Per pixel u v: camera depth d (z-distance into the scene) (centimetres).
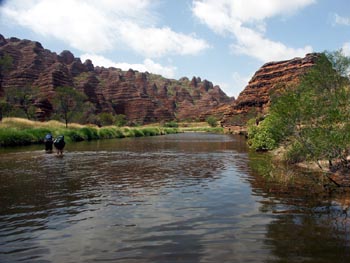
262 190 1128
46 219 798
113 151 2852
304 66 13138
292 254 571
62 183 1278
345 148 1292
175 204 941
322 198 995
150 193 1095
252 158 2216
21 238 666
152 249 602
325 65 1666
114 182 1304
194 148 3262
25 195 1062
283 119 1394
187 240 647
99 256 572
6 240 655
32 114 8944
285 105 1367
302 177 1357
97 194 1080
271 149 2645
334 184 1191
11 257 571
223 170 1639
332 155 1307
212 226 735
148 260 553
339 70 1664
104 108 19138
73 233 696
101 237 670
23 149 2981
